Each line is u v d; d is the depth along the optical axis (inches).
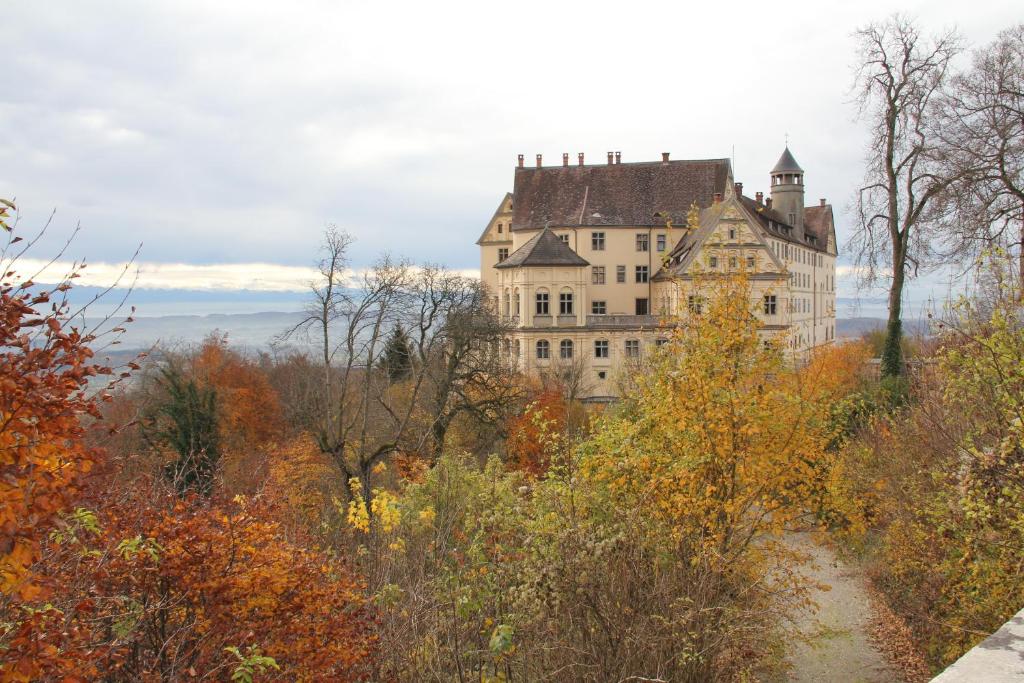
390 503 531.2
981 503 462.3
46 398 220.1
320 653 410.9
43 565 320.8
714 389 611.8
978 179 1062.4
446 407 1481.3
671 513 557.0
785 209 3132.4
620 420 679.7
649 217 2785.4
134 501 451.8
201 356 2300.7
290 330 1249.4
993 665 154.0
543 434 633.6
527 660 426.3
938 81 1326.3
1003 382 449.1
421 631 450.3
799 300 3093.0
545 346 2461.9
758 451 614.5
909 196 1369.3
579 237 2775.6
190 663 390.6
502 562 463.8
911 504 709.3
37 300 231.8
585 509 519.5
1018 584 502.6
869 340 2723.9
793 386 667.4
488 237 3152.1
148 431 1119.6
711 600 469.7
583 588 421.7
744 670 512.7
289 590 415.5
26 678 228.1
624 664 405.4
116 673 374.3
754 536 660.7
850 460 897.5
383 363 1658.5
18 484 214.7
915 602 771.4
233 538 396.8
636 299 2783.0
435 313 1567.4
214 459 1119.6
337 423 1339.8
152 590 383.6
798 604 602.2
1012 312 469.1
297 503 905.5
